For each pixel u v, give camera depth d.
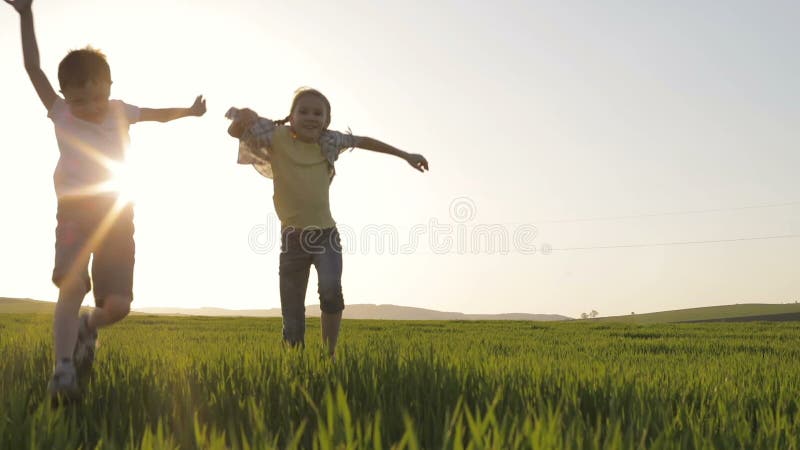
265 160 6.06
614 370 4.82
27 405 3.16
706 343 12.62
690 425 2.81
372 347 6.23
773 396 3.96
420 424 2.82
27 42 4.01
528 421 2.33
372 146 6.33
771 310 123.56
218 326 20.23
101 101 3.93
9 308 83.62
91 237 3.79
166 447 2.28
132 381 3.75
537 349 9.30
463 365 4.46
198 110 4.65
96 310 3.84
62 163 3.85
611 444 2.26
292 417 3.01
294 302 6.17
